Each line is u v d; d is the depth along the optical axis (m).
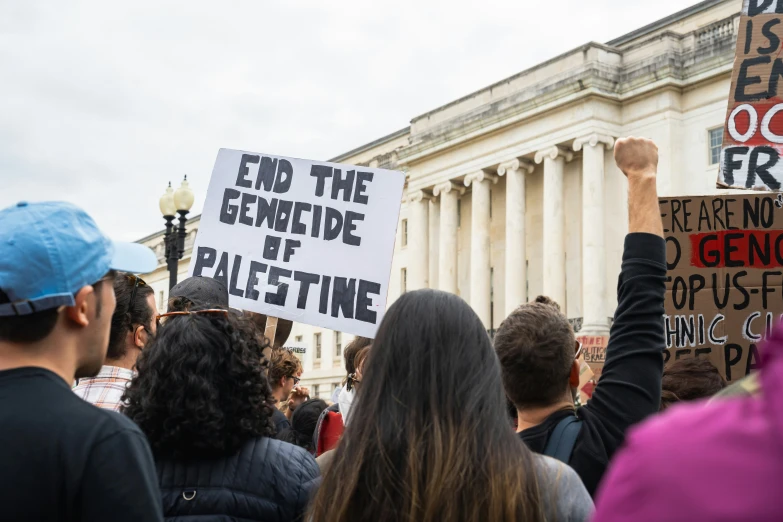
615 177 37.09
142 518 1.97
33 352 2.20
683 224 5.96
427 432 2.16
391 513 2.11
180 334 2.91
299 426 6.91
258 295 5.52
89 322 2.32
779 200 5.78
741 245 5.84
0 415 2.02
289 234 5.55
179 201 18.81
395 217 5.40
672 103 35.22
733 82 5.94
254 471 2.86
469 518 2.06
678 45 35.84
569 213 39.50
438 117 44.88
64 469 1.96
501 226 43.12
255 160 5.73
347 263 5.42
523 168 40.34
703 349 5.85
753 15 5.92
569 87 36.91
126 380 3.62
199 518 2.77
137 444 2.05
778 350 1.08
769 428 1.04
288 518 2.84
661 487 1.08
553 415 2.96
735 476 1.03
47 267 2.14
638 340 2.91
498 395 2.27
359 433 2.25
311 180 5.60
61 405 2.06
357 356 5.30
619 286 3.06
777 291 5.73
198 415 2.79
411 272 45.44
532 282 41.19
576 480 2.29
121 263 2.47
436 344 2.25
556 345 2.96
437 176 44.38
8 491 1.93
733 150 5.89
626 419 2.78
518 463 2.17
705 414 1.13
